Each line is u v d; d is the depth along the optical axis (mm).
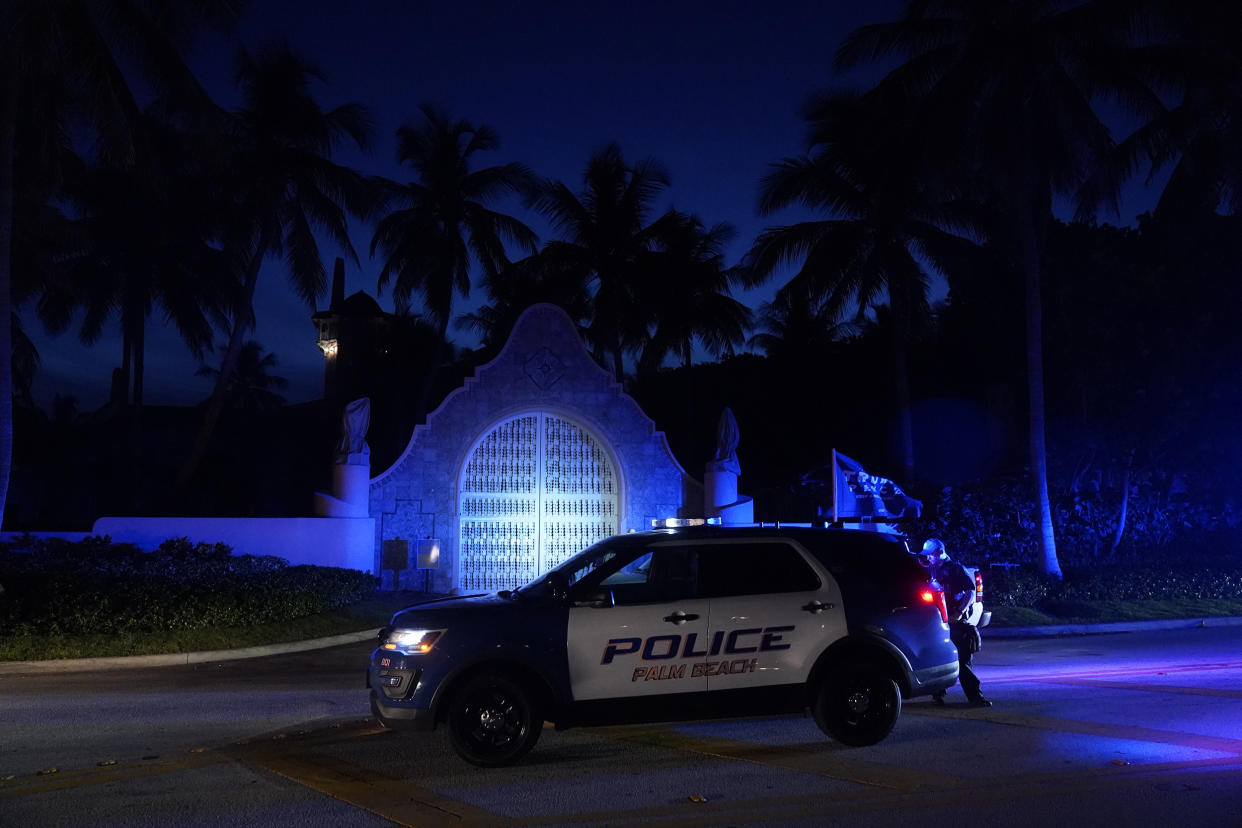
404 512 24828
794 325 43969
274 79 29484
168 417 43188
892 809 6500
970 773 7441
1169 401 26172
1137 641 17531
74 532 21016
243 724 10016
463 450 25203
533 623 8031
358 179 30188
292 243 30844
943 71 23594
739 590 8422
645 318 37781
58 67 18297
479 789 7188
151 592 16812
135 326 37781
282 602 18219
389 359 49406
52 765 8070
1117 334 26734
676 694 8148
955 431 38312
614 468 25781
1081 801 6637
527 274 37844
